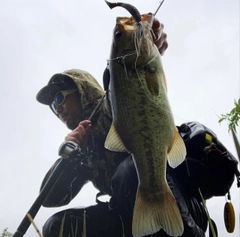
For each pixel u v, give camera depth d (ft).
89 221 3.39
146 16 2.66
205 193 3.13
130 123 2.62
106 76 2.96
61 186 3.56
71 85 3.90
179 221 2.53
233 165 3.01
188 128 3.16
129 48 2.58
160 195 2.59
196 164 3.03
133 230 2.56
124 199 3.15
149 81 2.58
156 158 2.60
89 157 3.55
